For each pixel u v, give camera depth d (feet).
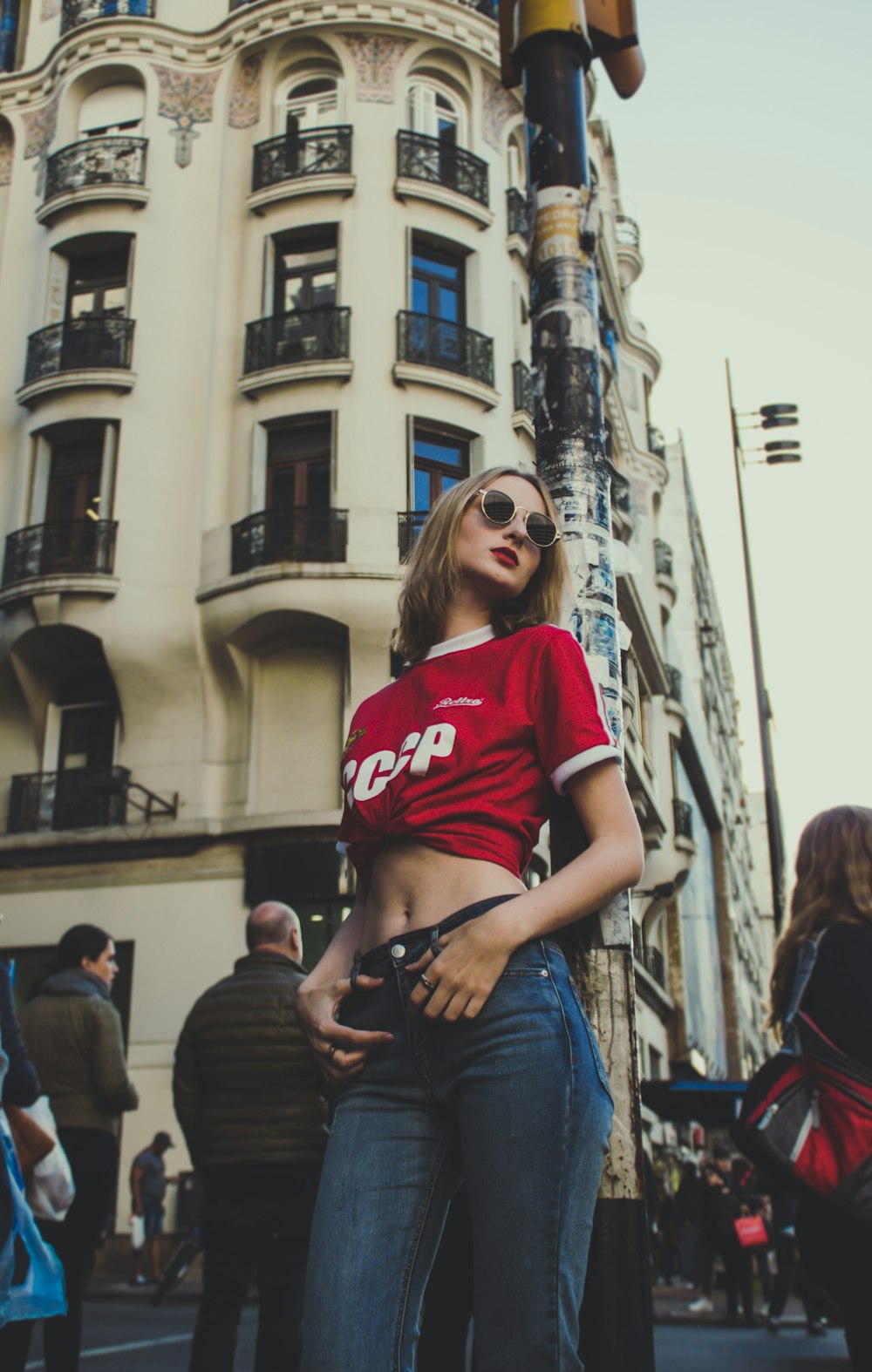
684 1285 65.46
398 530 63.10
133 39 73.92
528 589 7.38
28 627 65.98
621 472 94.32
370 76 71.15
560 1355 5.30
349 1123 5.88
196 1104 13.98
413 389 65.77
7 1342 13.44
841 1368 26.84
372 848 6.40
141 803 63.98
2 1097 12.03
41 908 64.18
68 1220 14.65
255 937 14.69
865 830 8.82
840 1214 8.02
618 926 7.88
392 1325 5.46
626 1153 7.51
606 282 95.86
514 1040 5.56
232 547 64.95
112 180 71.61
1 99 78.28
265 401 66.80
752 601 75.82
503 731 6.23
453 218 70.23
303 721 63.67
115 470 67.97
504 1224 5.38
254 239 70.33
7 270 74.64
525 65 11.59
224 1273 13.25
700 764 112.78
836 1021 8.19
